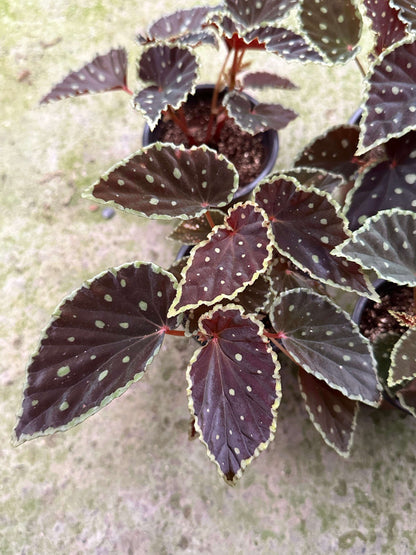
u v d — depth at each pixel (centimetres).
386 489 39
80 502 40
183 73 36
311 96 53
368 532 38
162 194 31
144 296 29
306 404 32
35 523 39
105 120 53
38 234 49
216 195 32
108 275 28
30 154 52
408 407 32
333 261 31
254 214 31
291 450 41
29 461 41
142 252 48
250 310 33
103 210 49
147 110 35
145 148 30
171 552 38
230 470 28
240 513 39
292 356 31
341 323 31
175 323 30
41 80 55
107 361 29
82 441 41
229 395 29
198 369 29
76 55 56
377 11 34
